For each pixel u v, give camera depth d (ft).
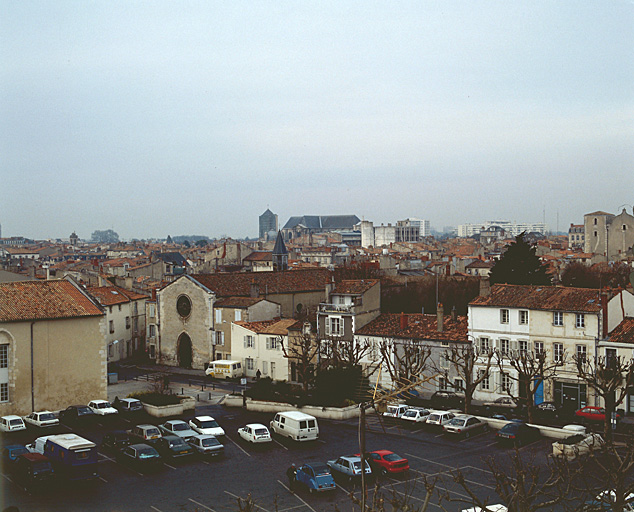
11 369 214.48
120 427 209.87
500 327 246.68
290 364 290.76
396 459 164.14
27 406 216.95
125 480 162.61
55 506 144.36
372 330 271.90
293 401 233.35
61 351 224.33
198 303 333.21
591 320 228.22
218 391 274.36
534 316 239.30
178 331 341.00
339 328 278.26
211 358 328.08
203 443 181.16
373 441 193.26
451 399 239.71
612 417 198.59
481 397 248.73
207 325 329.72
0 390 213.46
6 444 181.88
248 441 193.67
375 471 160.66
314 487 152.66
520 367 227.40
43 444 169.27
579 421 209.87
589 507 115.44
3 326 213.05
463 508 141.69
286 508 144.97
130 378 306.55
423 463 172.45
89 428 208.33
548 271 475.31
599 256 587.27
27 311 219.61
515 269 361.71
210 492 155.02
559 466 124.16
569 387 231.91
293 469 159.74
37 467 152.15
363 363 269.23
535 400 237.86
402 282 438.40
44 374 220.64
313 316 297.12
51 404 221.87
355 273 443.32
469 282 414.62
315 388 250.37
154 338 356.79
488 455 177.88
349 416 222.48
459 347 252.42
